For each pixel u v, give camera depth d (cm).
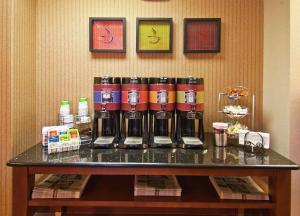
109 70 149
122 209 144
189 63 150
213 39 148
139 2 148
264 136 121
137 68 149
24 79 130
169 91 124
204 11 149
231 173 100
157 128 133
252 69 150
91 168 101
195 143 121
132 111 122
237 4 149
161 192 109
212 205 104
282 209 101
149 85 126
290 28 120
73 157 106
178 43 150
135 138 128
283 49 125
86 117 139
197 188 118
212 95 151
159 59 150
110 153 112
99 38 147
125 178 130
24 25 129
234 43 150
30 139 139
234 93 138
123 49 147
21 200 101
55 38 148
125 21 147
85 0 147
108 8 148
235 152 117
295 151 120
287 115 122
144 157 107
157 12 148
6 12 115
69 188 109
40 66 148
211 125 151
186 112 124
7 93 115
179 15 149
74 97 149
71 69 149
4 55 115
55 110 149
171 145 121
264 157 110
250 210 143
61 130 115
